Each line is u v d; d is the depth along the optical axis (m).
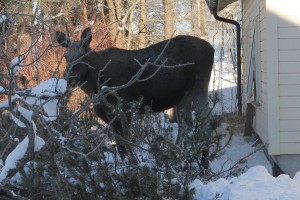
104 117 8.44
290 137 10.39
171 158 6.48
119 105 7.19
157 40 29.64
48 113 5.84
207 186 6.51
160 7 30.23
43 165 6.21
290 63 10.35
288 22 10.30
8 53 5.74
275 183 6.39
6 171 5.57
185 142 7.07
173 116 11.12
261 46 11.63
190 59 10.58
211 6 16.94
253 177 6.70
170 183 6.39
